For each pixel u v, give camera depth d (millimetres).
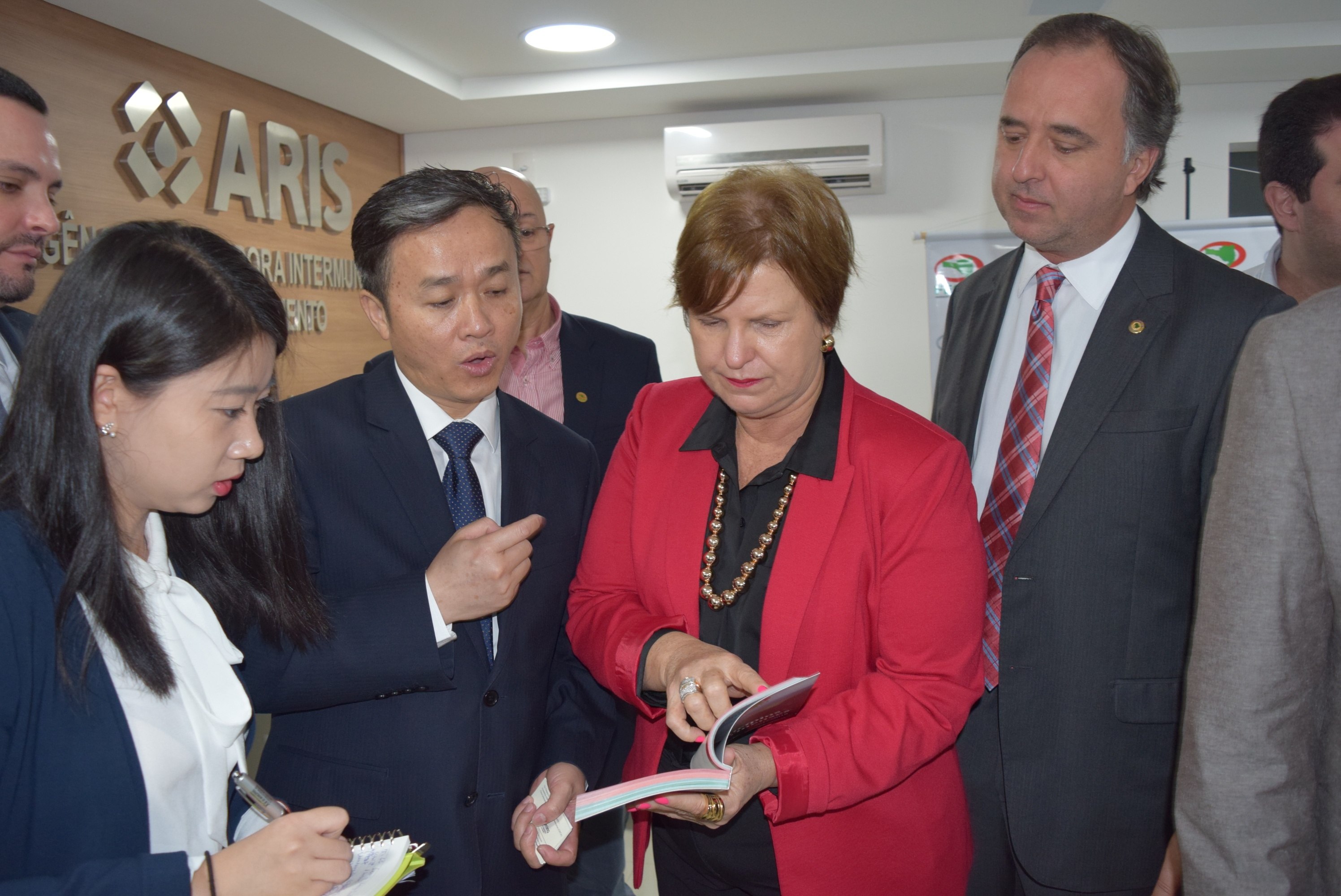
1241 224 3932
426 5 3160
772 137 4395
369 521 1320
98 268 926
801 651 1205
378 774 1266
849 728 1118
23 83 1706
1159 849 1492
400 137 4801
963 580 1166
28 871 917
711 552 1272
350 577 1319
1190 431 1443
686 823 1308
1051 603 1499
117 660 962
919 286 4562
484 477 1430
